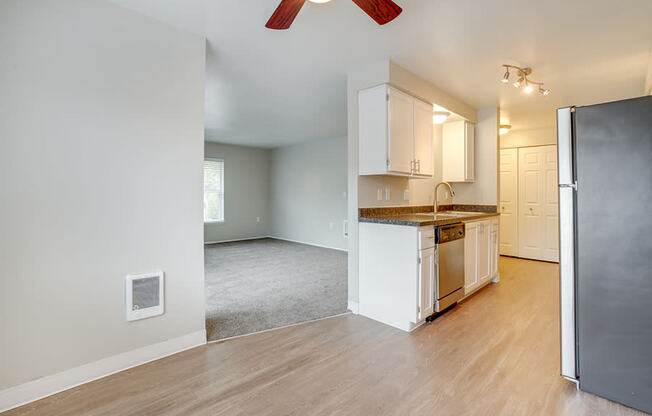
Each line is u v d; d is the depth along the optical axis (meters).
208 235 7.23
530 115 4.42
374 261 2.80
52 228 1.70
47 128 1.68
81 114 1.79
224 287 3.76
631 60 2.68
